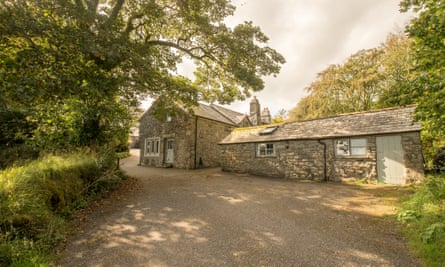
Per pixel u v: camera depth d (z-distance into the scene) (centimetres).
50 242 307
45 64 455
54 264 259
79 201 493
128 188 730
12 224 294
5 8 425
